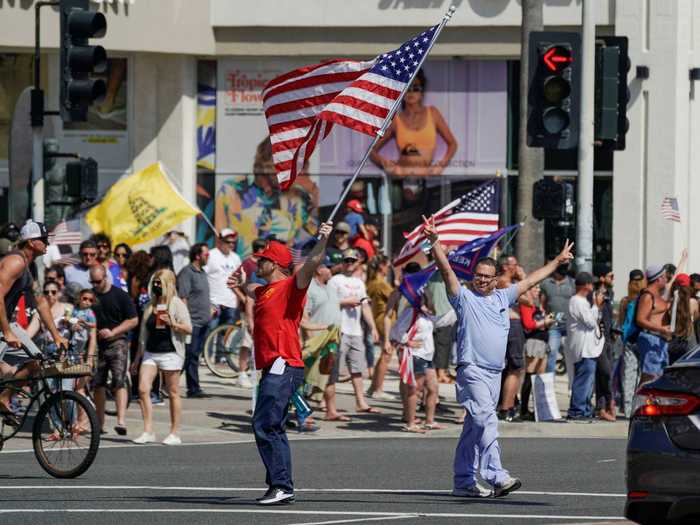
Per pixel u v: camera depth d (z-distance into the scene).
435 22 70.25
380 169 71.25
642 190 69.62
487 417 31.39
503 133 70.88
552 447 43.66
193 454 41.41
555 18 69.81
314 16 70.88
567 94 46.53
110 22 68.25
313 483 34.59
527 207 56.50
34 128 47.47
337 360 48.88
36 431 35.69
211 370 59.47
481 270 31.64
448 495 32.19
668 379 23.72
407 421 47.75
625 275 69.88
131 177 61.62
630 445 23.84
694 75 69.75
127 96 71.50
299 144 36.69
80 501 30.77
